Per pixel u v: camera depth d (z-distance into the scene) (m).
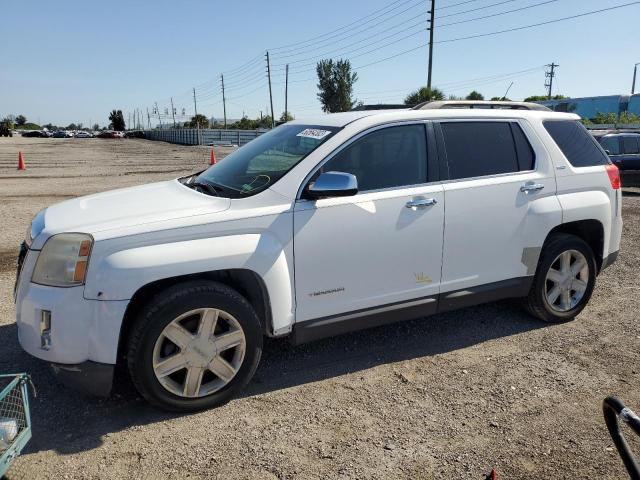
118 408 3.44
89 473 2.83
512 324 4.83
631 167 13.46
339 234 3.66
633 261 6.95
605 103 42.09
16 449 2.66
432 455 3.00
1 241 7.84
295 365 4.05
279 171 3.69
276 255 3.46
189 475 2.82
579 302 4.89
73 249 3.09
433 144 4.10
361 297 3.83
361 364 4.07
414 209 3.92
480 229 4.21
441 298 4.16
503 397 3.60
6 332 4.52
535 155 4.54
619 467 2.91
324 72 67.81
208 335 3.33
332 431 3.21
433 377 3.87
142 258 3.11
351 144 3.81
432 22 36.06
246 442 3.10
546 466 2.92
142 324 3.14
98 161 25.83
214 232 3.32
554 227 4.57
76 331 3.08
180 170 20.55
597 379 3.85
